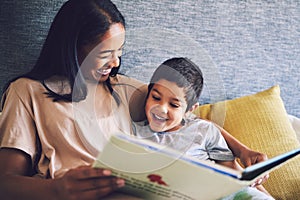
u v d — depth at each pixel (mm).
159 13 1730
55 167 1304
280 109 1729
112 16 1326
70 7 1352
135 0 1697
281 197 1532
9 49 1601
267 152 1581
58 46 1357
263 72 1887
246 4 1823
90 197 1087
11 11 1584
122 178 1040
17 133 1304
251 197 1263
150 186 1061
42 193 1145
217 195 1095
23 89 1342
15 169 1279
